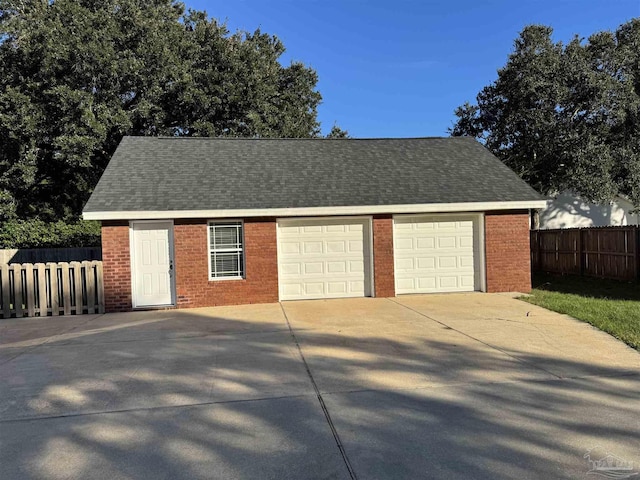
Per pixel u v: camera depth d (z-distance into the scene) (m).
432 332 7.62
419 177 12.78
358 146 14.62
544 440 3.68
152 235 11.01
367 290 12.05
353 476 3.18
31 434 3.97
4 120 16.61
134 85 18.84
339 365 5.85
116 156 12.70
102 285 10.59
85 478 3.22
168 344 7.22
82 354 6.68
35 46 17.25
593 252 14.54
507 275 12.23
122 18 18.72
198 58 21.22
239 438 3.80
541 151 21.30
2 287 9.98
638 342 6.59
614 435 3.75
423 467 3.29
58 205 22.64
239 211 10.93
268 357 6.31
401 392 4.82
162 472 3.28
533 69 20.42
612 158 19.86
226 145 13.94
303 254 11.88
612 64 20.25
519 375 5.31
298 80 26.62
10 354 6.74
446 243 12.31
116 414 4.38
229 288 11.23
